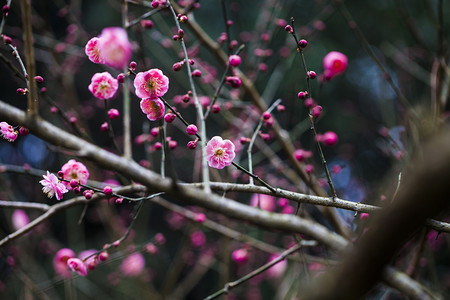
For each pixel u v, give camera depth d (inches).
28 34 75.6
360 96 209.2
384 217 30.5
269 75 171.2
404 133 114.0
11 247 134.9
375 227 31.6
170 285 139.6
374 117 203.2
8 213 139.0
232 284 88.4
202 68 124.0
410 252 117.3
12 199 133.2
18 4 136.8
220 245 142.9
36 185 171.5
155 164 181.2
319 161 166.2
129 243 138.2
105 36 55.8
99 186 88.1
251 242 116.8
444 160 26.6
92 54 66.2
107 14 190.1
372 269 32.5
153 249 104.7
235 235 116.0
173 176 78.6
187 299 209.0
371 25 193.6
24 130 70.7
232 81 76.9
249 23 185.8
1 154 195.6
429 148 27.8
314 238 95.9
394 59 143.2
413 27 126.9
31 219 157.8
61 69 142.3
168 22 160.4
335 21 193.5
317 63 181.3
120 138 159.8
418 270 112.8
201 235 139.0
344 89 206.1
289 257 107.8
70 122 86.0
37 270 154.2
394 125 130.9
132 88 117.4
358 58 203.2
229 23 93.4
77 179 72.4
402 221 29.2
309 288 36.6
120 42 56.0
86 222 221.1
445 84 115.0
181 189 82.6
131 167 84.0
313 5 185.3
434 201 27.5
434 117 98.9
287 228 95.2
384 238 30.7
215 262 163.9
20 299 146.4
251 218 92.4
